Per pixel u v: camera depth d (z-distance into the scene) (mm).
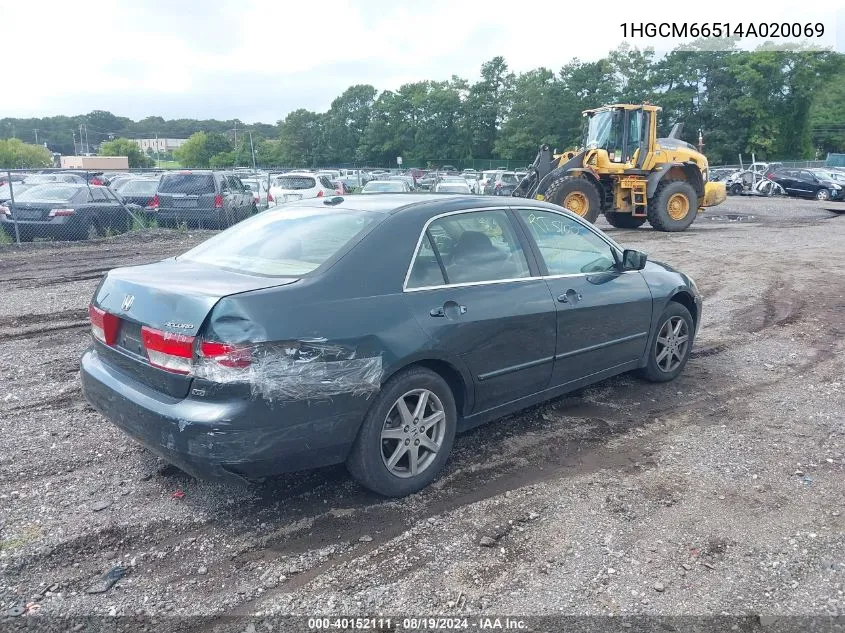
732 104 65062
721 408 5395
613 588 3131
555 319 4629
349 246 3826
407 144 83500
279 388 3326
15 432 4789
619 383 5965
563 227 5020
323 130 94375
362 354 3574
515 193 20297
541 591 3113
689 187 19500
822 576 3223
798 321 8414
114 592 3111
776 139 66312
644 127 18953
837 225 22062
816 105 67250
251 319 3312
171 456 3412
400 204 4277
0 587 3127
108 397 3746
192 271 3943
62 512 3754
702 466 4359
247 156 100562
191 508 3818
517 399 4594
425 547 3457
